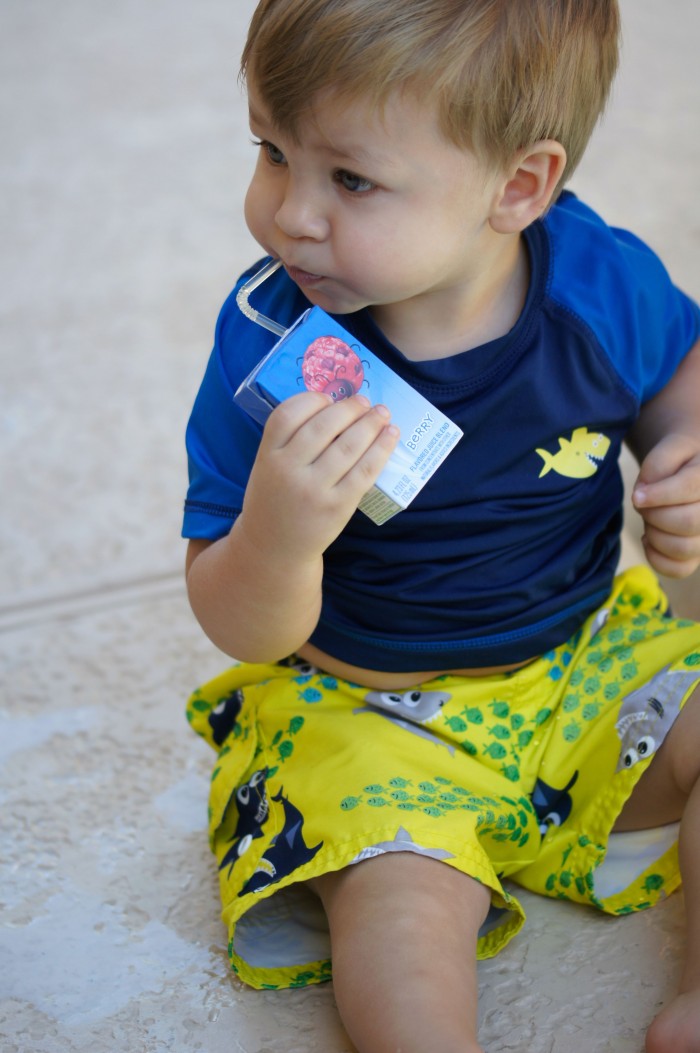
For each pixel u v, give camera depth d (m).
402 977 1.13
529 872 1.39
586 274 1.39
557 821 1.38
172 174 3.41
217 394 1.35
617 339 1.38
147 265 2.99
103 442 2.38
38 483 2.28
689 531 1.38
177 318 2.78
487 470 1.32
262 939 1.35
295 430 1.15
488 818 1.28
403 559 1.34
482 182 1.19
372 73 1.10
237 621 1.27
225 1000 1.30
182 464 2.31
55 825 1.55
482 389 1.30
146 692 1.78
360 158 1.13
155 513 2.19
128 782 1.61
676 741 1.31
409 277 1.19
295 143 1.15
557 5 1.19
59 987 1.32
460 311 1.30
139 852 1.50
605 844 1.33
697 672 1.32
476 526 1.34
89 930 1.39
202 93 3.88
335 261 1.18
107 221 3.20
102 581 2.02
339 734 1.35
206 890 1.44
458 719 1.37
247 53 1.17
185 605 1.96
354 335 1.30
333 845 1.24
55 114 3.78
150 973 1.33
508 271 1.33
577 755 1.38
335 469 1.14
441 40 1.11
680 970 1.29
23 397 2.53
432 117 1.13
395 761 1.32
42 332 2.76
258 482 1.17
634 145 3.27
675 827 1.38
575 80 1.23
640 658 1.39
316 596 1.27
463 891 1.21
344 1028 1.25
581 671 1.42
